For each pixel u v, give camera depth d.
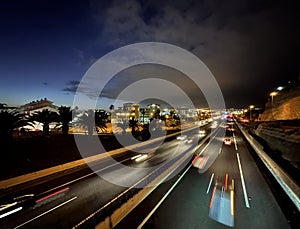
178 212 10.57
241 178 16.55
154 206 11.27
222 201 12.03
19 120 23.06
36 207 11.36
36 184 15.41
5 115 21.42
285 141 23.86
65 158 22.67
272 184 15.00
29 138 29.11
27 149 23.38
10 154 20.61
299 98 45.50
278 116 48.69
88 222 8.11
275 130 29.22
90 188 14.59
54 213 10.62
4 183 14.16
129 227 9.09
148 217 10.02
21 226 9.40
